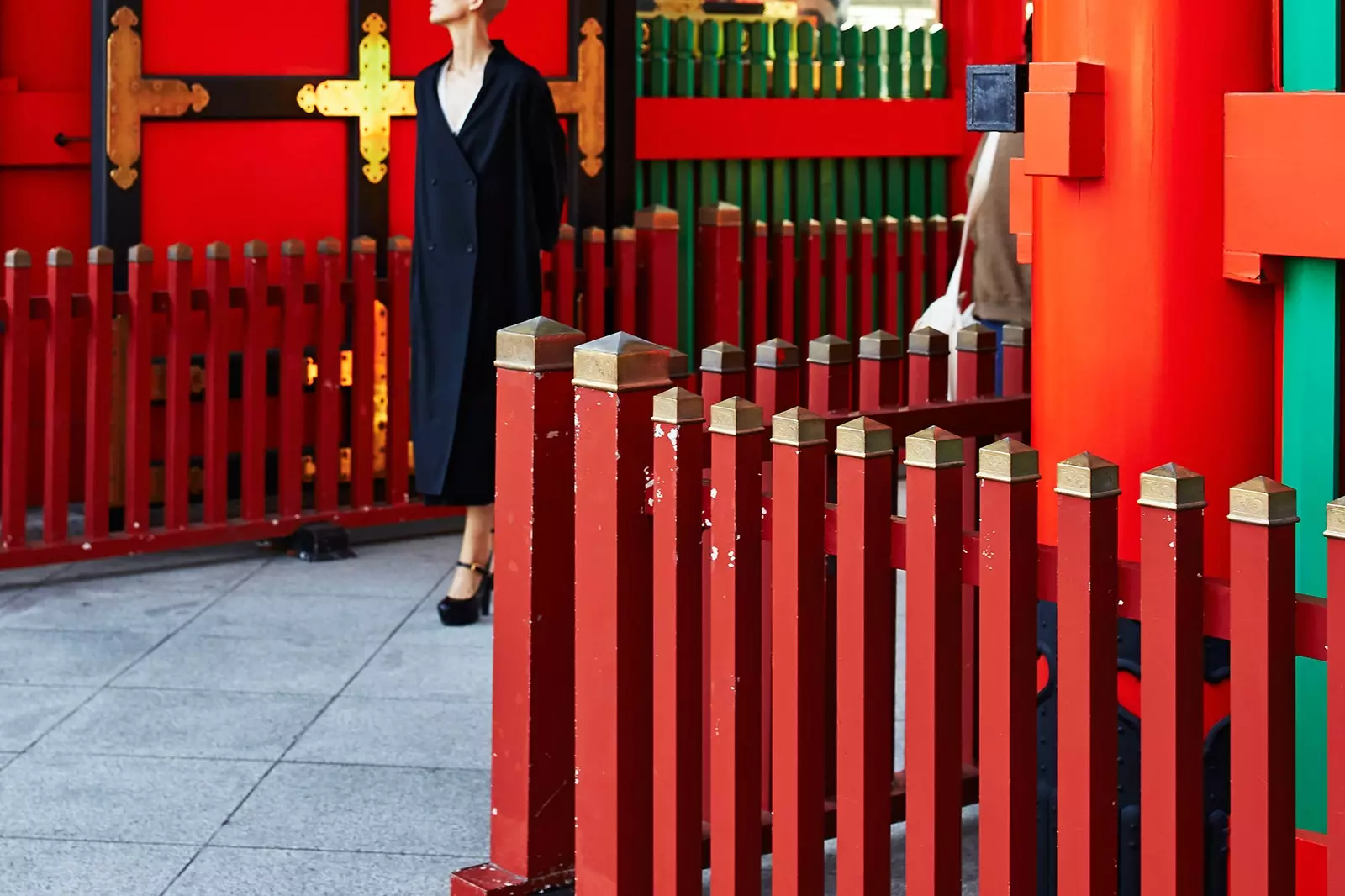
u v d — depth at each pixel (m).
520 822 3.01
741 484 2.46
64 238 6.71
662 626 2.59
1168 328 2.73
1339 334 2.61
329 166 6.29
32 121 6.57
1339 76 2.57
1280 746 2.09
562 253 6.29
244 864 3.38
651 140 7.48
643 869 2.74
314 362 6.32
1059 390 2.87
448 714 4.33
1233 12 2.64
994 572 2.25
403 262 6.12
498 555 3.00
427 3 6.36
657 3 7.68
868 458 2.33
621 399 2.63
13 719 4.26
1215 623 2.14
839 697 2.42
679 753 2.60
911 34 8.08
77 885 3.28
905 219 8.18
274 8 6.13
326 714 4.32
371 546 6.23
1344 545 1.99
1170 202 2.70
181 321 5.73
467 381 5.03
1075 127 2.72
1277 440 2.77
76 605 5.35
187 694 4.46
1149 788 2.17
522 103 5.07
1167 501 2.11
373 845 3.48
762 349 3.19
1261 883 2.10
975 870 3.32
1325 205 2.53
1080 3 2.75
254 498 5.93
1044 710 2.87
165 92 5.99
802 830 2.48
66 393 5.57
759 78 7.76
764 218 7.84
